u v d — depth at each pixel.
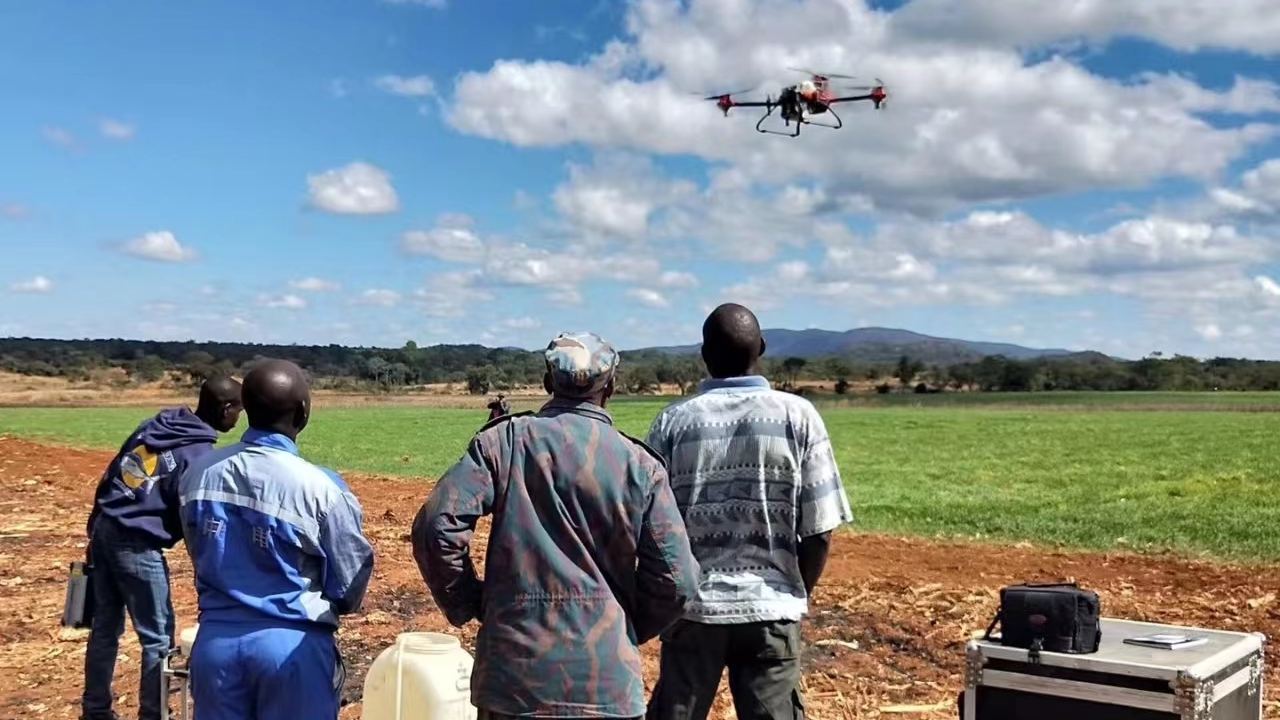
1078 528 16.45
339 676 4.26
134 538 5.87
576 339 3.79
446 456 34.06
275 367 4.24
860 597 10.29
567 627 3.51
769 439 4.25
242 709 4.05
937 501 20.69
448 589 3.61
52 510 16.98
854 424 59.66
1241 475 26.59
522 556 3.55
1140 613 9.88
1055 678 3.92
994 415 73.19
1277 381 131.38
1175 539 15.20
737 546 4.27
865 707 6.88
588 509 3.58
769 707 4.25
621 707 3.51
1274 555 13.80
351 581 4.15
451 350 157.12
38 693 7.25
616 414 64.69
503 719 3.52
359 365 147.00
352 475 26.05
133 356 147.38
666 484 3.68
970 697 4.11
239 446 4.21
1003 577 11.87
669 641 4.32
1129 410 82.44
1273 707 6.73
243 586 4.05
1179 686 3.69
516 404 87.94
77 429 48.16
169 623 6.02
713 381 4.43
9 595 10.32
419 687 4.63
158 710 5.78
